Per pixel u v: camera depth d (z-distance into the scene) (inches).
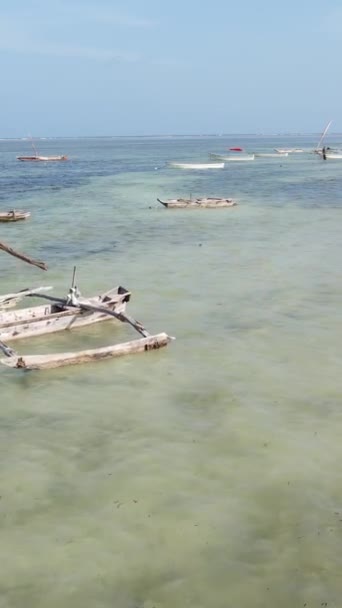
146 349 608.4
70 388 530.3
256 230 1331.2
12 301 755.4
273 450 420.8
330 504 359.9
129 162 4227.4
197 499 365.7
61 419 472.7
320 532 334.0
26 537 332.8
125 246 1171.3
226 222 1445.6
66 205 1792.6
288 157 4665.4
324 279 884.0
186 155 5344.5
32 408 493.0
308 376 545.6
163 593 292.5
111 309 709.9
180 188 2293.3
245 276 912.9
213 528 338.6
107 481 386.0
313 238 1221.7
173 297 808.3
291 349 611.2
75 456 417.7
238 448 424.5
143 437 442.3
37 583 299.4
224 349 615.5
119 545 325.4
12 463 408.8
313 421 462.3
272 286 851.4
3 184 2503.7
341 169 3267.7
